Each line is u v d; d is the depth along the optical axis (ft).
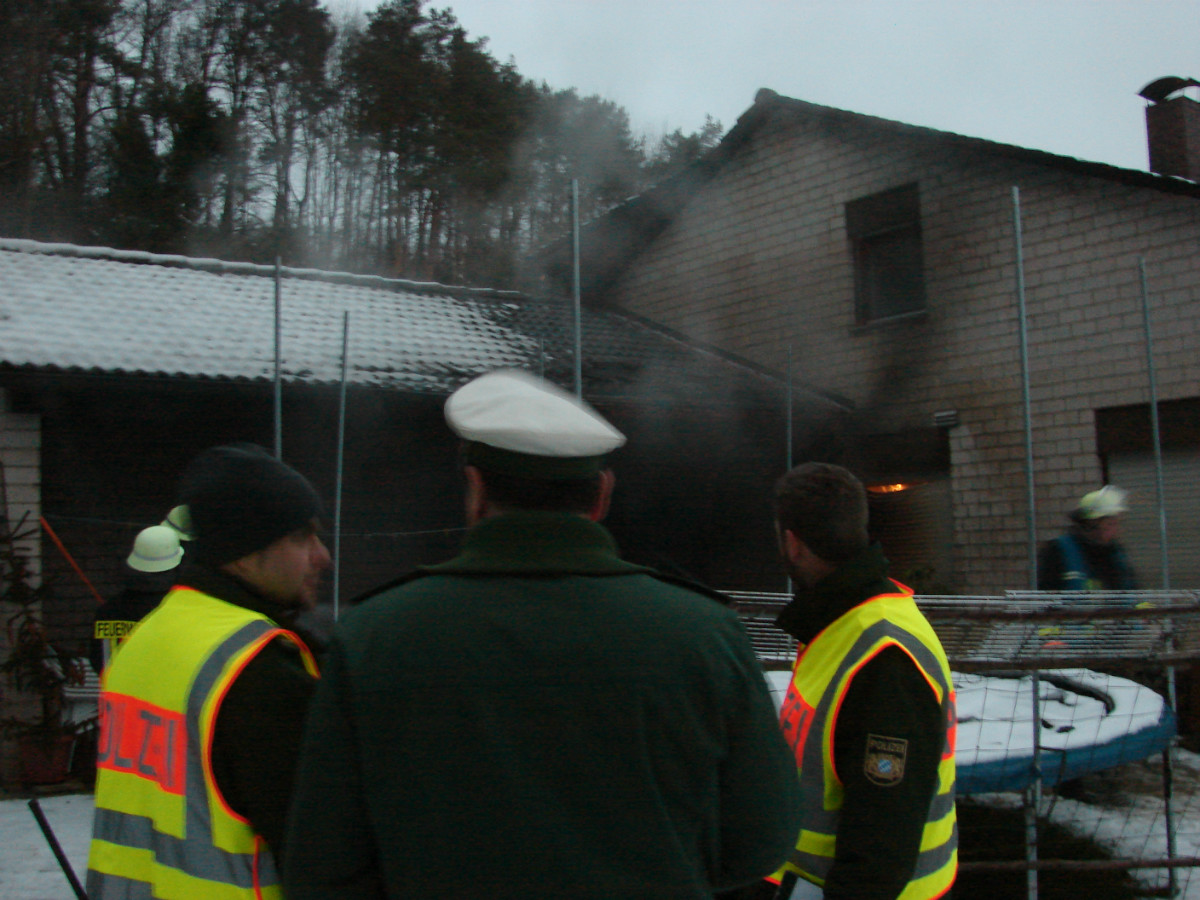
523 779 3.88
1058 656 11.01
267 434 26.71
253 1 88.79
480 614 4.11
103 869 5.43
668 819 3.98
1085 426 28.35
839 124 35.29
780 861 4.36
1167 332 26.71
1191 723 22.52
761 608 10.45
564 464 4.45
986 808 17.34
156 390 23.17
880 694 6.10
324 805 4.05
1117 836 16.16
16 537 20.27
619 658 4.04
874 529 33.83
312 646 5.92
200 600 5.63
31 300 25.84
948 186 32.07
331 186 87.56
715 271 39.34
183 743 5.16
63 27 75.97
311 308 31.01
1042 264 29.58
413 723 3.95
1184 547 26.03
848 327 34.71
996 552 30.12
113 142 73.26
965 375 31.30
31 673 19.16
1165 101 31.32
